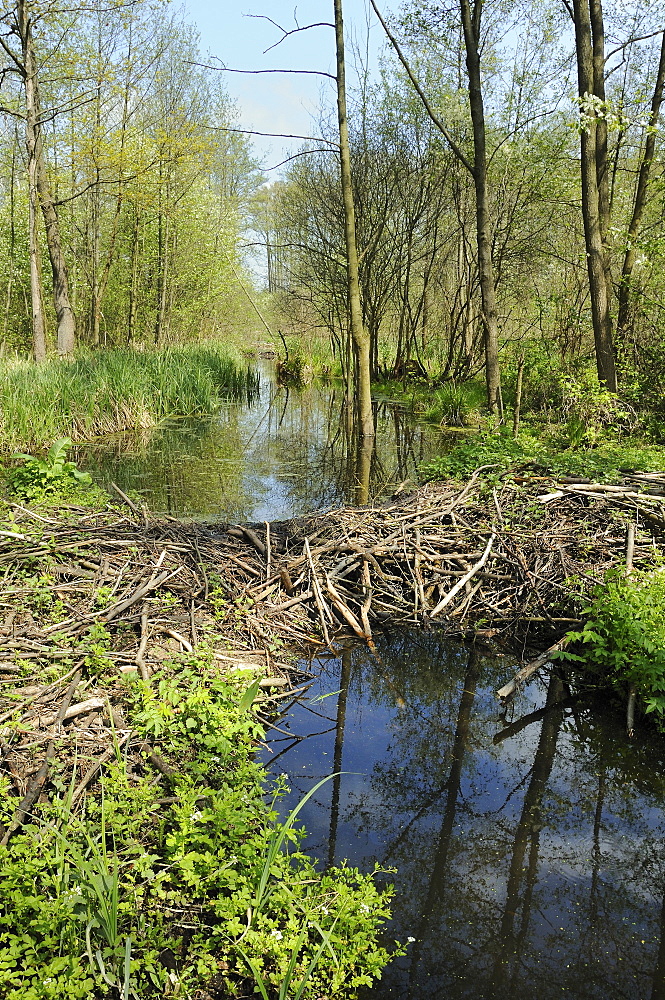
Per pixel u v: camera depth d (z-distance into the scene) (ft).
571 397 39.37
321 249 65.05
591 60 37.55
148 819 10.56
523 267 60.54
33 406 41.39
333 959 8.68
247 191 112.57
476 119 41.47
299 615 18.13
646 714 15.17
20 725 11.40
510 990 9.13
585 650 16.97
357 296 43.60
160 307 84.28
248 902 9.29
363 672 16.88
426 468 26.66
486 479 23.29
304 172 64.39
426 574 19.94
